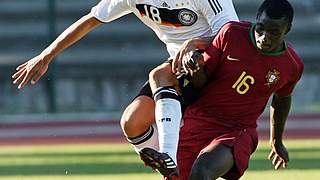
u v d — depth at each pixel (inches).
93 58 2891.2
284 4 764.6
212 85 818.2
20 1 3159.5
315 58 2923.2
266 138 2033.7
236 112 821.9
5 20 3115.2
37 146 1951.3
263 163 1485.0
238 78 803.4
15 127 2466.8
